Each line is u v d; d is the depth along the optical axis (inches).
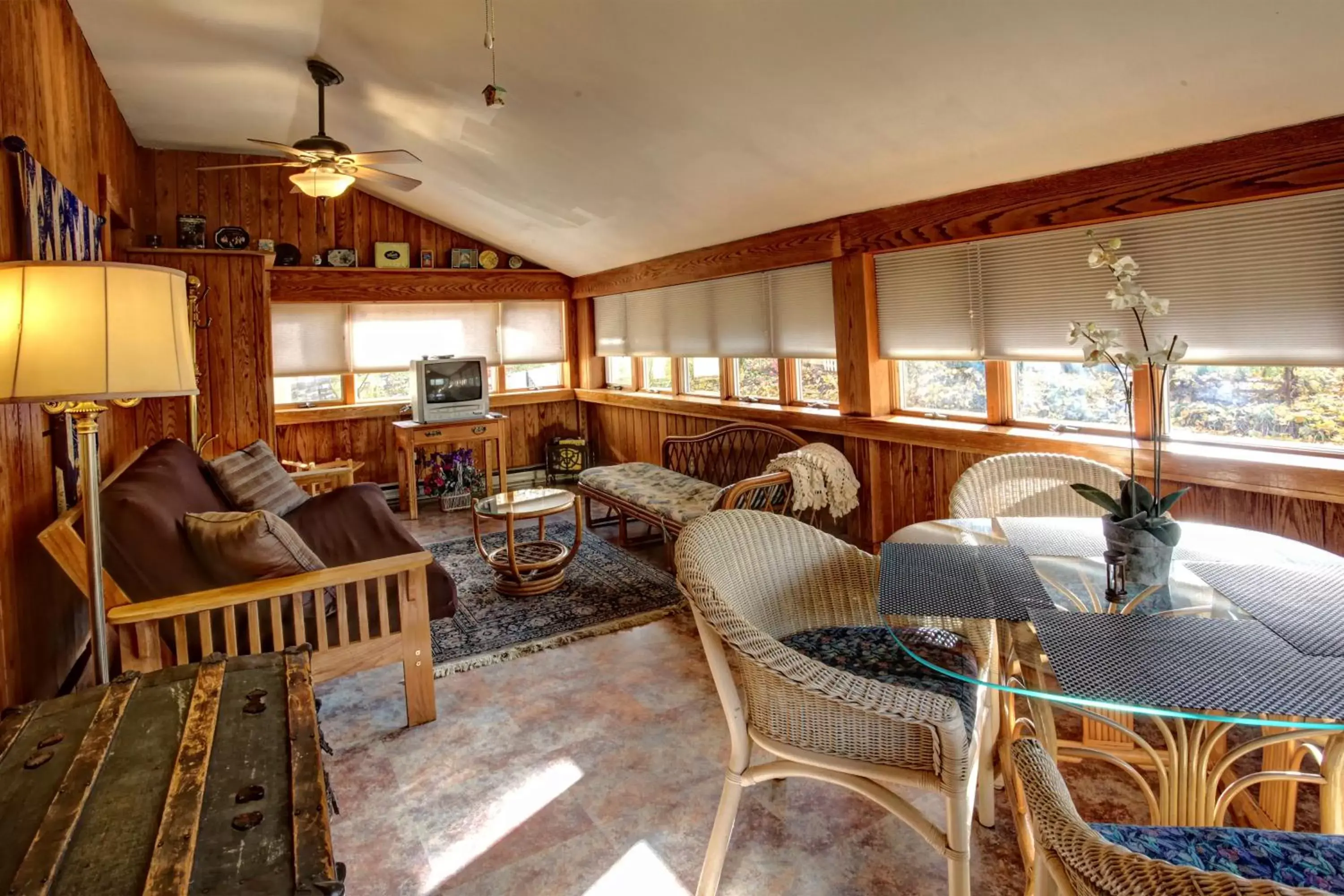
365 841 76.3
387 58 134.9
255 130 194.9
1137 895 28.3
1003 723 72.9
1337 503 87.6
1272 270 90.6
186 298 75.1
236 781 41.1
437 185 207.5
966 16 82.2
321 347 232.1
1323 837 44.1
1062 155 104.3
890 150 116.8
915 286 138.7
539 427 272.5
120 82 154.1
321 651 94.3
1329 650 48.8
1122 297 60.8
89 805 39.1
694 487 179.3
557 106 134.3
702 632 63.6
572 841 75.6
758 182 142.8
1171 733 58.7
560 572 154.9
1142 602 58.1
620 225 192.5
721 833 64.6
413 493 223.6
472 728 98.8
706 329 198.7
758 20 93.6
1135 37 78.3
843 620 79.4
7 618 76.3
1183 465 100.2
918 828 57.0
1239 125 87.0
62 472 98.3
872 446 150.2
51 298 62.0
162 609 82.5
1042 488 94.0
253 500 128.0
